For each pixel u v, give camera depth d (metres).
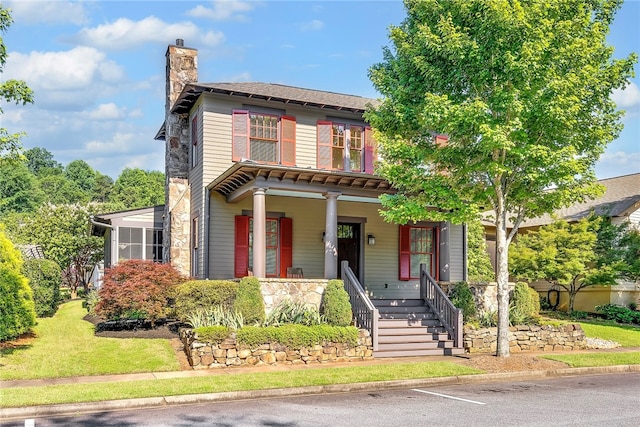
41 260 19.58
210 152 17.39
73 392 8.95
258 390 9.51
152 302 14.78
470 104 11.75
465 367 12.05
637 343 17.06
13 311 12.87
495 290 17.61
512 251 21.94
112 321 16.33
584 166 12.77
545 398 9.38
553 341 15.73
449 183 13.73
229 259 17.38
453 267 21.02
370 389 10.29
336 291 14.22
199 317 13.41
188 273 18.94
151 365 11.64
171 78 20.28
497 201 13.71
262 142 17.97
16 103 11.23
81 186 89.19
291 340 12.68
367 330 13.91
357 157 19.27
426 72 12.80
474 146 12.95
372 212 19.67
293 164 18.12
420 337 14.71
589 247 21.11
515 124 11.73
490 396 9.57
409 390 10.23
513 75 11.98
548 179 12.69
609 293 23.23
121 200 71.25
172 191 19.61
